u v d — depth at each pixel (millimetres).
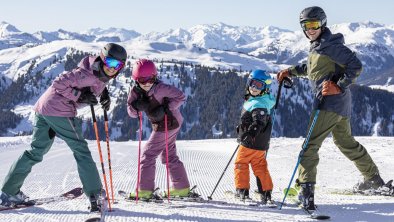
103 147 11977
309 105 143375
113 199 4645
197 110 158625
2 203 4355
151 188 4836
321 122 4355
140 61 4520
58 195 5344
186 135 151125
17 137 14672
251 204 4582
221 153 11102
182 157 10164
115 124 132500
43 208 4301
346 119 4715
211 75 168875
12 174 4316
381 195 5094
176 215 4020
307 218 3938
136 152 10750
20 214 4043
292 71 5008
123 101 138750
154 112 4594
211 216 3996
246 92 4762
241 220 3848
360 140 13328
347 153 4977
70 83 4020
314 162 4340
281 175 7578
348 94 4457
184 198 4926
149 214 4059
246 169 4828
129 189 5934
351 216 4012
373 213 4129
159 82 4617
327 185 6289
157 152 4871
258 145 4730
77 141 4164
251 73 4691
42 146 4301
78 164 4145
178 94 4602
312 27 4293
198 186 6316
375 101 155875
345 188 5773
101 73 4055
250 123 4613
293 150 11344
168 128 4773
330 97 4324
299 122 139625
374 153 10297
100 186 4129
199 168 8453
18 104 175375
